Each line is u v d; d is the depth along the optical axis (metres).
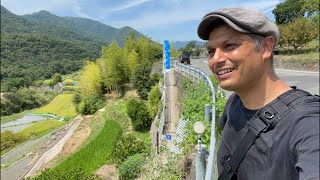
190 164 6.64
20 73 159.38
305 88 15.57
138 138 24.73
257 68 1.43
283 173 1.26
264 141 1.34
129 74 47.28
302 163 1.09
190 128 7.09
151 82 37.12
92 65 51.94
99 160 21.84
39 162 29.67
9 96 105.00
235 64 1.44
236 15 1.37
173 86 21.25
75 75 159.50
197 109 7.70
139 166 14.77
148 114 26.89
